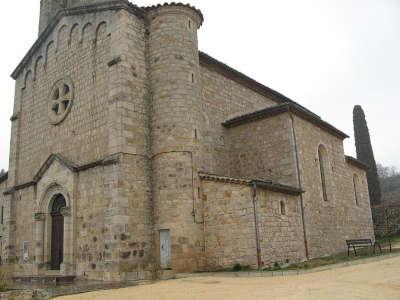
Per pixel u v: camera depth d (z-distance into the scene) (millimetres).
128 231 16312
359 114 46250
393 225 36438
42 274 19031
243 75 23938
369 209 29109
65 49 21766
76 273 17547
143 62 18891
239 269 16047
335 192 23859
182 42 18859
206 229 17391
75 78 20609
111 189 16641
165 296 11375
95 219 17203
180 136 17688
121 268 15742
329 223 22078
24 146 23703
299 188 19500
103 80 18812
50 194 20281
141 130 17938
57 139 20953
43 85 23094
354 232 25328
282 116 20797
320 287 11000
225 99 22922
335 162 24922
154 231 17188
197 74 19250
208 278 14891
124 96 17625
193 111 18344
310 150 21828
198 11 19734
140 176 17375
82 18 20906
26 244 21125
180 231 16688
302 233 19031
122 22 18500
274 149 20750
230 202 16969
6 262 21891
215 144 21562
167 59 18547
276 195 17812
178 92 18156
